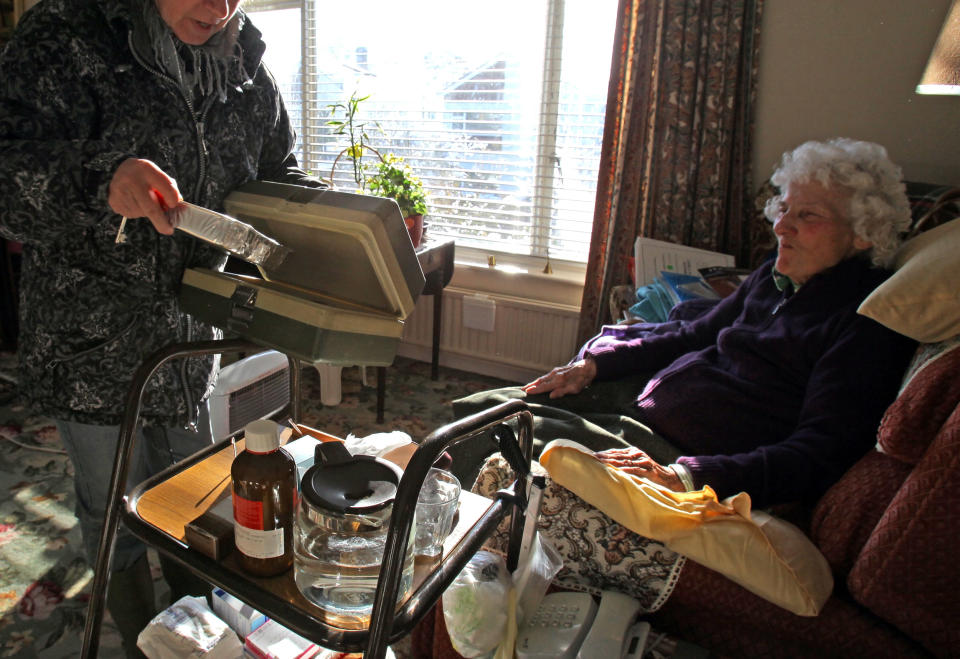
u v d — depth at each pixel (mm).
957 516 834
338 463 699
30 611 1425
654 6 2148
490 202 2871
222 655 916
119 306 948
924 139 2018
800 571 928
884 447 984
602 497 1021
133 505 802
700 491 1102
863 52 2031
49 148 710
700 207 2262
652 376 1707
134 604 1139
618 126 2342
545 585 994
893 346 1216
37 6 829
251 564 674
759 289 1610
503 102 2719
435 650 1063
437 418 2520
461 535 770
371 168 3047
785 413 1368
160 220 694
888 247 1334
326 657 880
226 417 1659
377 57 2932
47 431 2236
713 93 2146
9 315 2924
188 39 874
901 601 869
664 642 1006
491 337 2842
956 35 1479
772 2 2104
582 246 2766
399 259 750
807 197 1367
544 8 2541
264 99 1039
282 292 769
